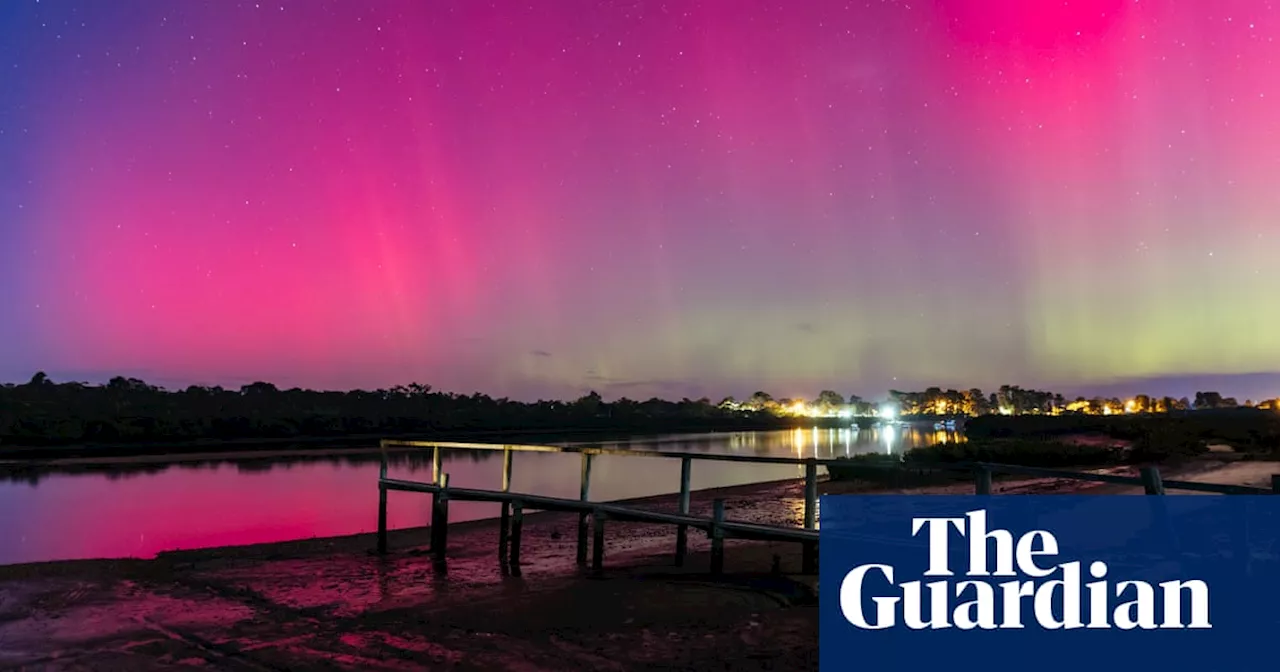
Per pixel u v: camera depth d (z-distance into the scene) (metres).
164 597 10.05
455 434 96.44
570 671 6.68
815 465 9.84
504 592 10.07
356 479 37.75
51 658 7.33
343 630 8.20
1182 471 21.16
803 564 10.43
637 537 14.76
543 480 34.28
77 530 20.47
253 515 23.25
